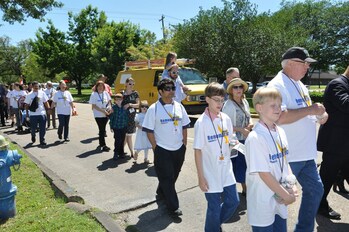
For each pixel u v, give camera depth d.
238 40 20.59
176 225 4.23
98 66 35.69
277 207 2.81
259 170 2.67
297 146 3.36
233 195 3.45
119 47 35.78
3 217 4.29
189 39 21.70
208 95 3.45
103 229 3.88
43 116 9.71
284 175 2.80
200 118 3.48
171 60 6.76
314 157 3.41
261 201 2.74
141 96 13.66
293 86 3.41
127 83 7.59
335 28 30.58
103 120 8.55
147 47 34.47
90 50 39.25
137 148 6.91
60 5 15.13
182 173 6.32
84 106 24.77
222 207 3.52
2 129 13.80
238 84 4.55
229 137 3.54
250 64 20.55
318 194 3.37
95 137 10.68
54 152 8.70
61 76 60.03
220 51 20.69
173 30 31.75
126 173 6.51
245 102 4.75
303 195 3.44
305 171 3.41
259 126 2.80
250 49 20.59
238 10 21.44
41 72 59.34
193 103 12.12
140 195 5.26
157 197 5.10
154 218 4.45
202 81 13.37
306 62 3.35
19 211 4.57
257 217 2.77
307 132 3.38
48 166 7.28
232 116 4.57
